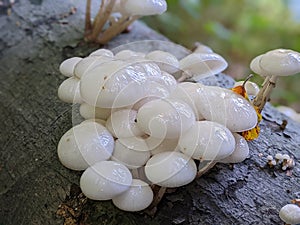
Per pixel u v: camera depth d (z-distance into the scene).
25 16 0.39
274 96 0.58
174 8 0.65
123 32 0.39
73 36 0.37
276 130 0.29
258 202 0.23
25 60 0.36
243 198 0.23
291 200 0.23
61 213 0.24
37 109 0.31
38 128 0.29
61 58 0.35
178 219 0.23
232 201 0.23
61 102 0.30
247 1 0.70
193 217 0.23
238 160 0.23
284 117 0.32
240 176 0.25
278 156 0.26
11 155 0.29
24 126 0.30
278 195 0.24
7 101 0.33
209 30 0.62
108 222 0.23
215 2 0.68
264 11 0.70
